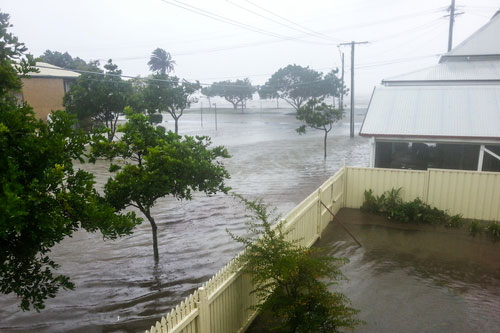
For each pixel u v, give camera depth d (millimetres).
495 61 25344
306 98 80500
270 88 80250
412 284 7781
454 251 9414
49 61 73375
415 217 11414
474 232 10625
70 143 5328
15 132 4789
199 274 8641
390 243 9945
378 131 14789
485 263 8742
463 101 16203
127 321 6840
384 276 8133
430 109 15922
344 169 12781
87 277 8539
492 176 11281
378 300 7168
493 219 11453
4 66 5648
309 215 9555
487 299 7184
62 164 4969
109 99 29531
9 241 4832
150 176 7922
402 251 9445
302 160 24359
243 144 32812
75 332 6520
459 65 25281
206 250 9992
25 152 4719
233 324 5891
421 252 9375
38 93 34625
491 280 7938
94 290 7953
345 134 41094
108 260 9438
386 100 17094
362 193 12742
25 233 4723
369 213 12305
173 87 38438
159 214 13133
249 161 24047
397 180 12266
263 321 6559
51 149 4699
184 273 8695
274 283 5828
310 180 18328
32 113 5293
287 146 31406
